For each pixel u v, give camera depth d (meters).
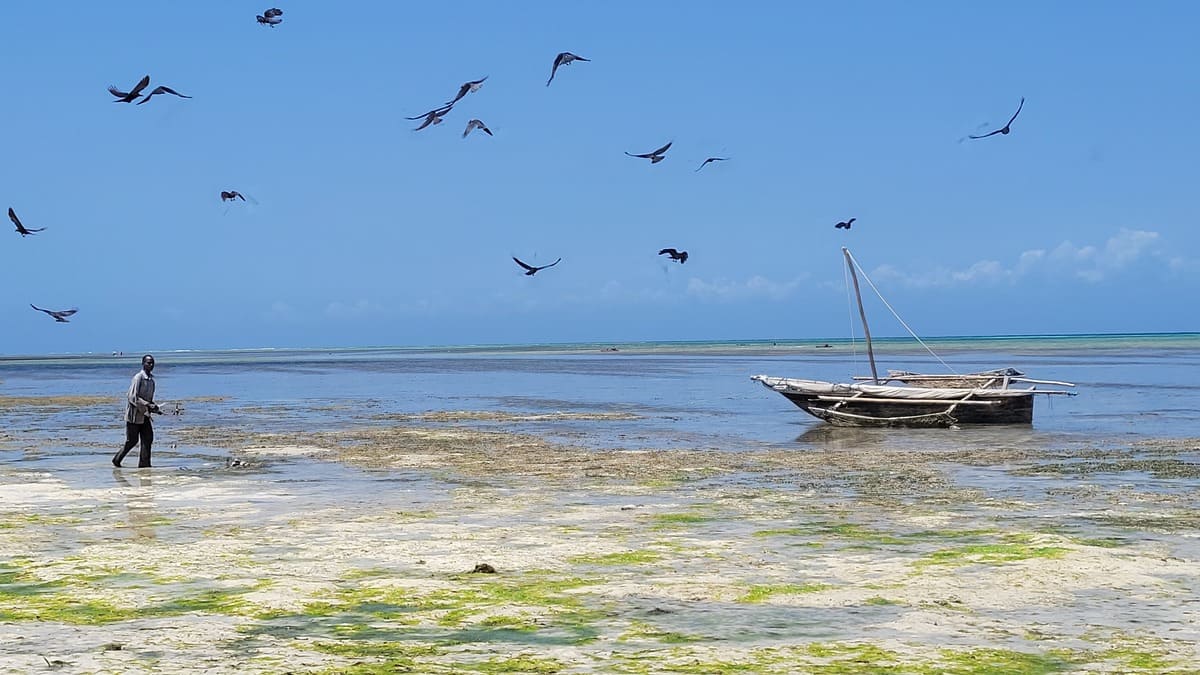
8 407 44.38
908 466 21.12
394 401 47.09
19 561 12.10
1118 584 10.68
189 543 13.17
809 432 29.78
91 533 13.98
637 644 8.67
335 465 22.25
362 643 8.72
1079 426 30.20
